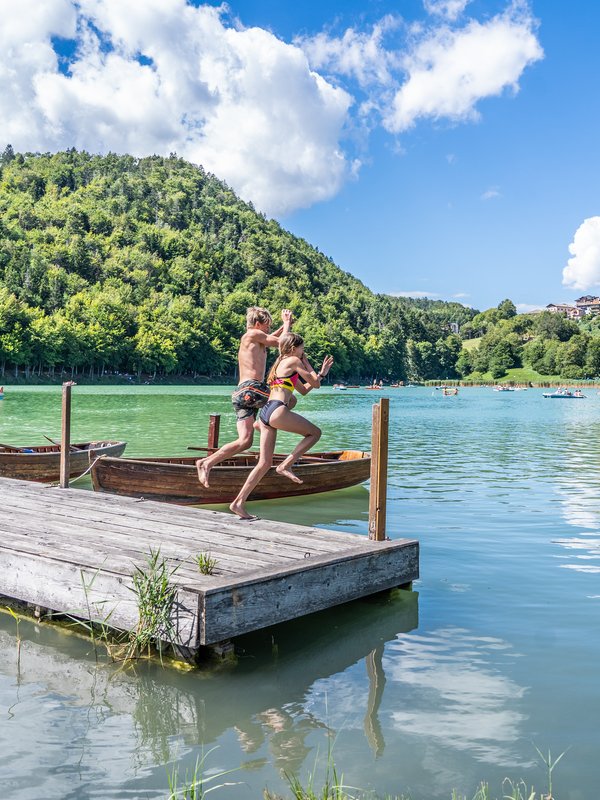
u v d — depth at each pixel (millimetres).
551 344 190250
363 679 4883
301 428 7059
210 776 3590
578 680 4848
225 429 28125
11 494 8898
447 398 84688
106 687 4711
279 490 12438
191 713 4332
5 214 194000
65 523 7184
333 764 3725
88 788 3461
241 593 5094
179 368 138625
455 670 5043
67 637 5660
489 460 19078
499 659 5238
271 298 189750
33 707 4379
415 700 4531
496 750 3891
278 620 5363
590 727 4164
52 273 144750
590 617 6207
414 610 6418
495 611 6371
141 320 137250
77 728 4113
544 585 7191
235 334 157250
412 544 6773
